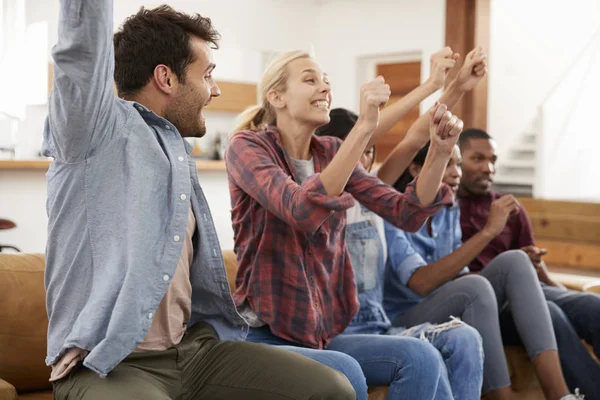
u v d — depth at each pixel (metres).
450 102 2.62
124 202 1.59
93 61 1.47
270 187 1.99
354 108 9.17
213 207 6.00
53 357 1.59
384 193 2.27
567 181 8.82
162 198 1.65
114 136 1.61
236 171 2.08
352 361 1.98
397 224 2.27
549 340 2.68
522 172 9.00
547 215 7.66
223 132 8.23
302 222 1.92
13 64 5.16
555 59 9.54
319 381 1.70
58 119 1.54
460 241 2.94
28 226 5.15
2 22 5.08
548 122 8.56
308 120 2.19
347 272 2.23
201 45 1.80
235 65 8.32
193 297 1.86
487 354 2.53
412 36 8.62
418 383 2.08
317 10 9.38
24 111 5.23
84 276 1.60
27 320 2.10
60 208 1.61
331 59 9.34
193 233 1.81
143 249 1.58
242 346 1.80
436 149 2.17
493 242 3.25
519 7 9.05
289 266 2.11
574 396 2.63
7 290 2.10
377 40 8.93
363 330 2.43
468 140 3.31
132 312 1.54
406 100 2.59
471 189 3.30
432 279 2.60
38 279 2.16
